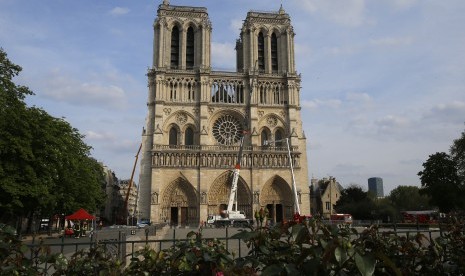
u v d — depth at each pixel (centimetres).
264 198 11619
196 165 11269
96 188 9688
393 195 18588
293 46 12794
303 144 12088
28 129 5972
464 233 1282
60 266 1104
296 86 12425
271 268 762
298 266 777
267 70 12500
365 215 13450
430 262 1083
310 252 769
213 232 7119
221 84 12156
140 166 11181
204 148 11388
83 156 9344
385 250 1010
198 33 12394
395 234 1123
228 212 10300
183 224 11062
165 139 11444
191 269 934
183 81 11881
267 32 12769
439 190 9519
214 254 933
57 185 7150
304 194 11669
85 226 8619
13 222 8450
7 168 5688
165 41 12088
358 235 948
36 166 6128
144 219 10812
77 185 8162
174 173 11112
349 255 720
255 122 11856
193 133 11719
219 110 11919
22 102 6141
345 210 13938
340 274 757
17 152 5744
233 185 10631
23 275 977
